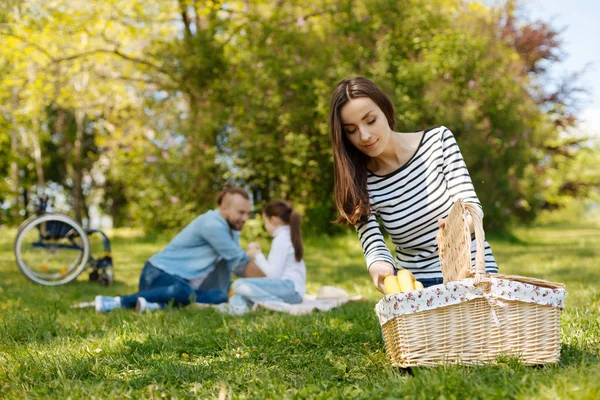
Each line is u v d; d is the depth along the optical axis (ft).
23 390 8.51
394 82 41.32
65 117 73.97
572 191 77.92
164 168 42.96
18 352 10.73
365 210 9.93
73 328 13.39
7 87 54.03
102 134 67.46
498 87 42.75
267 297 17.11
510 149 43.75
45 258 25.90
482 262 8.19
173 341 11.46
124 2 45.32
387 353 9.08
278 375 9.09
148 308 16.37
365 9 42.96
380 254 9.87
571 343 9.86
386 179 10.27
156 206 44.86
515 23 63.41
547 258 30.04
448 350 8.32
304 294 18.70
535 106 51.24
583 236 52.80
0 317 14.11
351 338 11.21
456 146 10.04
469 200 9.58
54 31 44.37
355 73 41.14
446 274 9.06
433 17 43.11
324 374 9.04
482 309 8.31
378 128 9.45
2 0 39.42
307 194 43.45
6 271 27.55
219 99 44.06
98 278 25.18
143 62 45.78
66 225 24.64
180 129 42.75
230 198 18.39
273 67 41.83
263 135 41.68
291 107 41.75
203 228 18.10
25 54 45.06
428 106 40.34
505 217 45.78
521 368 8.11
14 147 66.13
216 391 8.34
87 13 44.93
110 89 55.36
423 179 10.11
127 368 9.80
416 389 7.26
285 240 18.54
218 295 17.84
